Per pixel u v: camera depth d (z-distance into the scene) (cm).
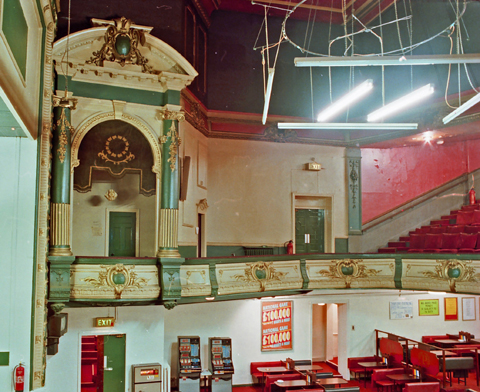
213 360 1314
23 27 748
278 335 1459
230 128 1545
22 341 895
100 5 1098
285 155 1603
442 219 1628
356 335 1524
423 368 1332
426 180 1686
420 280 1230
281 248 1561
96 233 1148
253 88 1581
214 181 1512
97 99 1020
